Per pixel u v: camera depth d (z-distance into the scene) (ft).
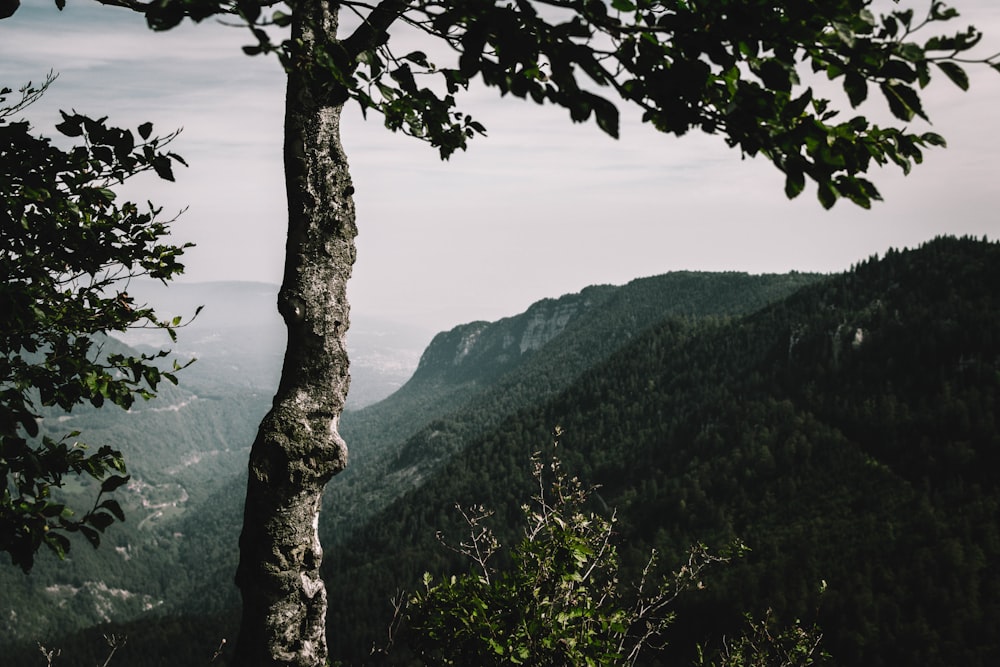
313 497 12.82
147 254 17.38
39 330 14.52
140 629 440.04
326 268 12.81
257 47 6.85
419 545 461.37
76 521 11.35
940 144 8.91
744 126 7.96
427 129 13.28
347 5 9.80
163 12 6.35
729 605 256.11
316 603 12.86
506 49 7.54
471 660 17.39
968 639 234.58
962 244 509.35
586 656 17.10
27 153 13.37
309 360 12.86
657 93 8.10
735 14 7.45
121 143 12.76
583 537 18.88
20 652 451.94
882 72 7.36
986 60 6.88
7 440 11.25
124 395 15.48
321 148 12.60
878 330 471.62
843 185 8.03
